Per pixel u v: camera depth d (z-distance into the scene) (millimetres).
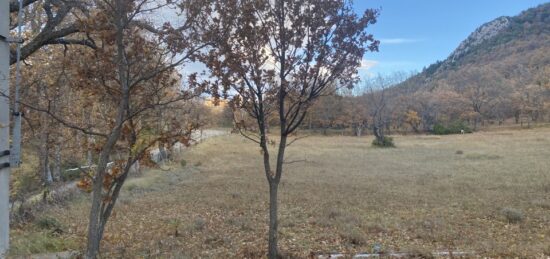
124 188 17844
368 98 62031
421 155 33312
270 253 7688
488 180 18750
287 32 6844
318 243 9164
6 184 7566
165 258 7832
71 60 7215
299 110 7805
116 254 8109
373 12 7004
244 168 26375
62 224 11008
